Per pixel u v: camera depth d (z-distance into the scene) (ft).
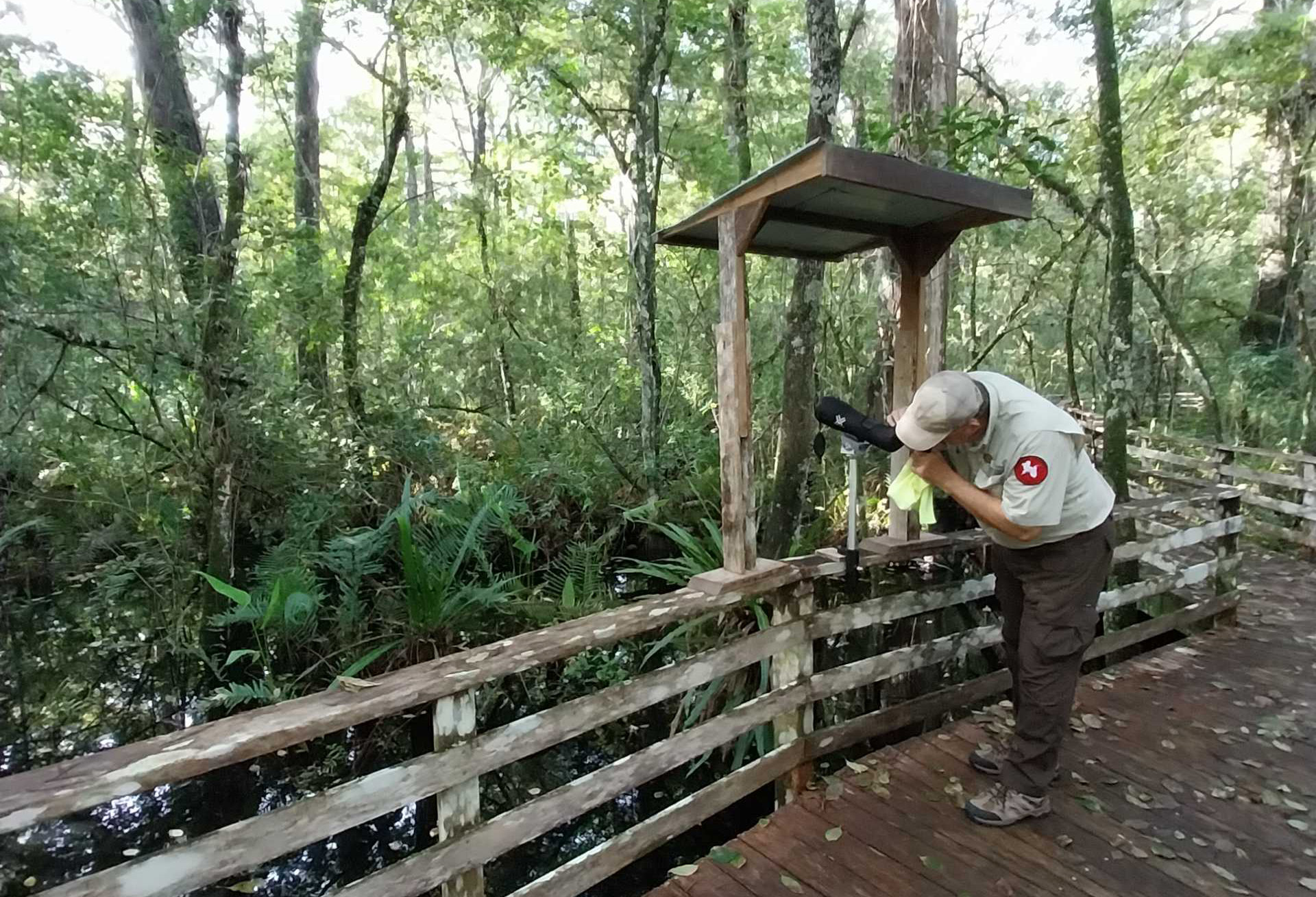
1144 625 14.52
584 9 27.81
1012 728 10.95
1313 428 25.59
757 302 34.86
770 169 7.92
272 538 25.02
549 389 33.42
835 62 17.13
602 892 11.30
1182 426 39.22
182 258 22.07
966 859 8.34
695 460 28.12
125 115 21.13
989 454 8.39
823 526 22.17
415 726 16.02
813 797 9.55
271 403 23.72
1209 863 8.28
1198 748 10.71
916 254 10.46
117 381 23.76
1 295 19.67
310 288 26.30
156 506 22.90
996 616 16.14
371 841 13.17
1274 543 23.73
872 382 25.03
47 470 26.16
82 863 12.59
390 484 27.84
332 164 47.26
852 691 15.42
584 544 24.21
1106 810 9.25
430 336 34.83
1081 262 31.22
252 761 15.60
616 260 36.35
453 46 34.58
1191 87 33.01
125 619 22.49
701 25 27.58
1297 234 33.81
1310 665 13.67
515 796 14.42
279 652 19.43
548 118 37.27
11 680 20.21
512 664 6.88
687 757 8.48
